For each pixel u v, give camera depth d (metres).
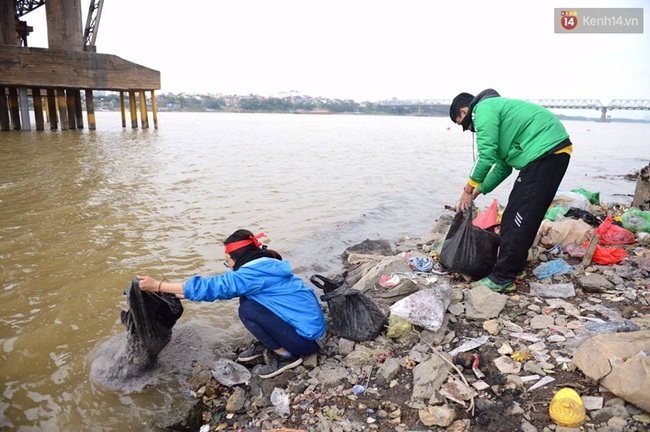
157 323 3.99
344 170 14.66
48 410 3.56
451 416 3.13
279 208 9.43
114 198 9.66
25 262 6.13
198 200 9.78
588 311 4.45
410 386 3.60
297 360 4.01
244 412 3.60
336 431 3.23
